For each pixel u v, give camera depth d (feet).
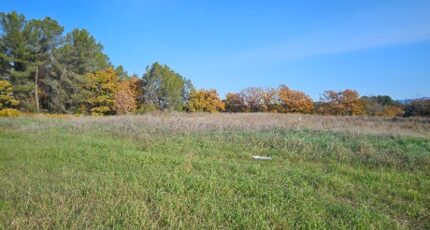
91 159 32.78
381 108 201.05
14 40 119.44
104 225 16.40
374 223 17.67
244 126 54.65
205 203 19.99
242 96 214.07
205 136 47.42
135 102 167.94
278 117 94.94
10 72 120.98
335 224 17.37
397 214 19.86
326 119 89.92
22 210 17.95
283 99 200.85
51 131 57.57
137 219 17.19
